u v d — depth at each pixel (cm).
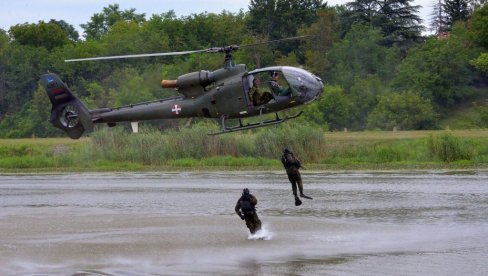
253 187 6669
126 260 3706
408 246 3884
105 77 19050
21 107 19700
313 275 3350
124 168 9275
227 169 8700
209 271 3466
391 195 5831
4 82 19975
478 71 18188
